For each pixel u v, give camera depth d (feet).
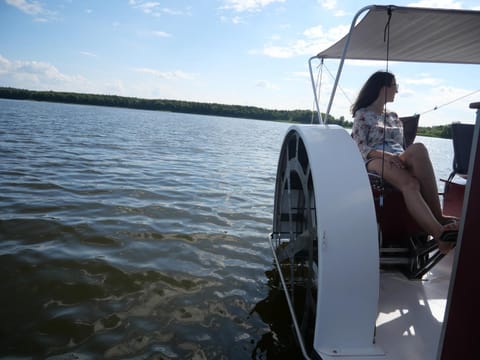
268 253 16.10
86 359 9.10
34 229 16.72
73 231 16.83
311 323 9.07
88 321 10.56
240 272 14.11
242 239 17.54
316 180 7.61
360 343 7.39
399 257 10.50
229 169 39.04
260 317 11.22
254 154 55.52
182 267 14.20
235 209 22.79
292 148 11.51
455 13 9.07
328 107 9.27
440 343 5.90
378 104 11.18
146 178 30.17
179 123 134.10
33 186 24.44
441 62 15.07
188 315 11.12
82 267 13.58
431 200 8.95
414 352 7.44
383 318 8.63
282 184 13.19
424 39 11.89
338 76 8.95
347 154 7.97
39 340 9.69
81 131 68.39
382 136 10.78
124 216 19.51
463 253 5.46
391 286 10.10
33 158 35.12
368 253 7.26
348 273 7.22
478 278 5.21
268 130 139.64
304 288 12.98
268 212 22.62
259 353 9.61
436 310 9.03
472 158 5.31
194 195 25.68
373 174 9.90
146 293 12.21
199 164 40.83
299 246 9.78
